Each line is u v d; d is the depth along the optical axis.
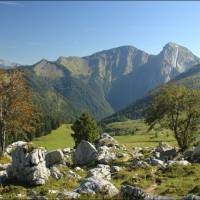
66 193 27.52
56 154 54.97
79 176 44.53
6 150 78.31
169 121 74.81
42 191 32.66
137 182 38.91
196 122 74.00
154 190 35.00
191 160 54.44
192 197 25.55
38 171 40.06
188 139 74.50
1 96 74.31
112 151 68.69
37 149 41.53
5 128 75.38
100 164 53.25
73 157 59.28
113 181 41.09
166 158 61.22
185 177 40.31
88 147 59.19
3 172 45.53
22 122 77.44
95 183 28.84
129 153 68.81
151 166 49.59
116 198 24.88
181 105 73.19
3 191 34.28
